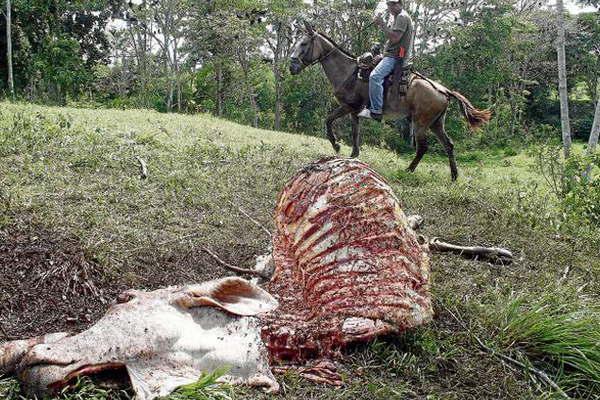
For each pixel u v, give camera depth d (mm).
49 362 3238
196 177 8297
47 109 13320
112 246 5684
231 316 3729
